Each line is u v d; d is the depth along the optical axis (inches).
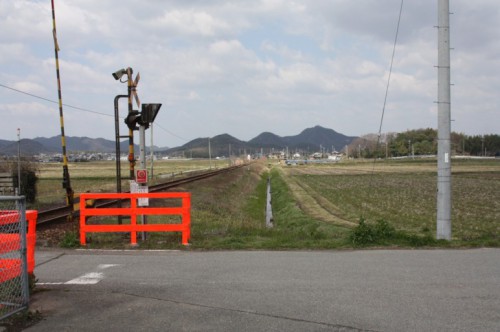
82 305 250.5
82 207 444.1
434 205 1251.2
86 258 381.1
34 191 1045.8
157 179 2003.0
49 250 418.0
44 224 588.1
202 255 391.9
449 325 215.3
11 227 244.7
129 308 244.8
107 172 3026.6
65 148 706.8
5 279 241.4
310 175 3361.2
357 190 1868.8
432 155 7618.1
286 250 414.3
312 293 270.4
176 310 241.1
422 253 391.2
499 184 2042.3
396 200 1418.6
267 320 224.7
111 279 307.6
